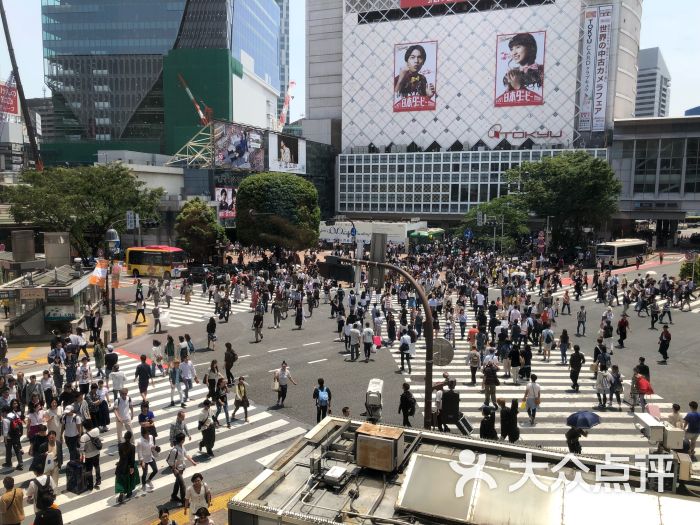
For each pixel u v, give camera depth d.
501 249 62.56
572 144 85.31
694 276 43.94
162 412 19.09
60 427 15.21
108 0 112.19
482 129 90.69
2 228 53.81
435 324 29.94
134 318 34.47
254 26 133.12
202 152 69.00
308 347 27.75
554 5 84.25
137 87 113.19
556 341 28.91
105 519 12.42
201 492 12.16
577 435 13.78
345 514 6.66
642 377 18.94
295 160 81.31
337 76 104.19
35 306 29.34
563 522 6.30
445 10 91.06
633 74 89.81
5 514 10.80
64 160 112.19
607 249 56.25
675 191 74.75
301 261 60.31
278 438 16.94
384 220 95.06
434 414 17.16
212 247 54.38
